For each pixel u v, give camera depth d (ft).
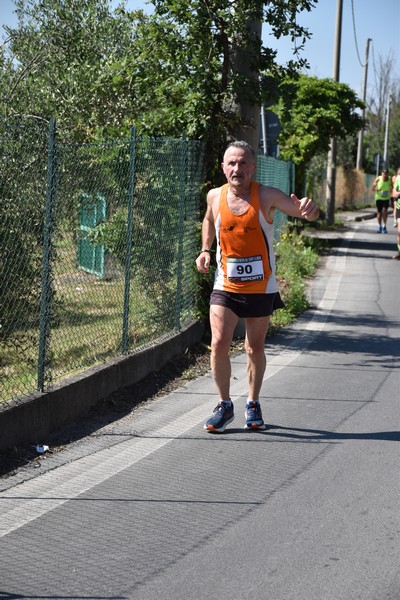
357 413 26.40
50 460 21.49
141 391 28.17
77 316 26.78
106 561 16.05
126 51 39.32
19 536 17.15
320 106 88.12
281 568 15.81
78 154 26.48
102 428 24.18
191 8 35.40
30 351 24.45
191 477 20.58
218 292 23.75
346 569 15.78
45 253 23.40
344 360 34.19
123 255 29.17
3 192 23.75
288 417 25.85
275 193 22.66
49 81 38.68
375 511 18.60
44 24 40.34
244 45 35.99
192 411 26.25
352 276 61.21
